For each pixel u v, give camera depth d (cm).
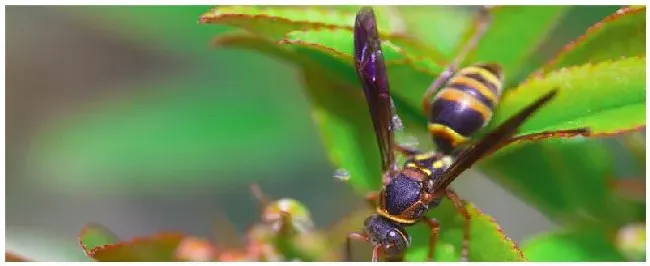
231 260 14
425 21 15
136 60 23
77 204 21
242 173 18
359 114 14
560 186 14
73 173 18
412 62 13
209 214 20
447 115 13
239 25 13
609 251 14
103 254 13
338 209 18
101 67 23
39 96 23
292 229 14
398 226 13
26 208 21
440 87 14
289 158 18
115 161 18
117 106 18
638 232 14
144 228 21
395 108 14
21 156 22
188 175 18
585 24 16
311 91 14
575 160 14
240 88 18
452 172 13
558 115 13
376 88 13
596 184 14
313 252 14
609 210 14
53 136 19
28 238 18
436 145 14
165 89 18
